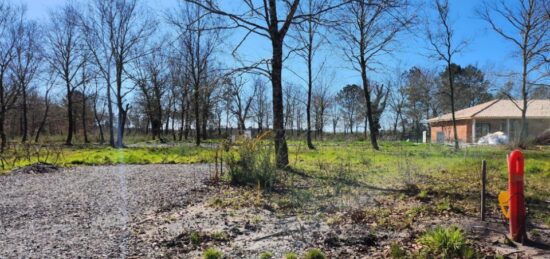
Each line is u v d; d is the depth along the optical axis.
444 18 26.36
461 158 15.92
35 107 54.91
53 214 6.92
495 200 7.42
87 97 46.72
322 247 4.88
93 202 7.98
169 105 51.91
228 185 9.52
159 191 9.16
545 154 19.22
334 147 28.09
